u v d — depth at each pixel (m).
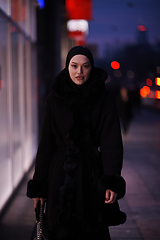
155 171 6.96
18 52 6.32
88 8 10.52
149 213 4.48
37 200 2.33
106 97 2.28
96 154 2.21
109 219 2.24
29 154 7.28
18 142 6.03
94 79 2.23
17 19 6.14
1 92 4.80
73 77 2.24
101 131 2.28
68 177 2.21
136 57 57.44
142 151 9.52
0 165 4.59
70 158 2.22
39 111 8.71
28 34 7.50
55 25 8.82
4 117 4.96
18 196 5.28
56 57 8.87
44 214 2.36
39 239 2.34
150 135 13.08
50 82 8.84
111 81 62.75
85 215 2.19
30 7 7.81
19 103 6.28
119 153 2.20
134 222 4.16
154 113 26.17
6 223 4.16
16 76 6.04
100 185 2.14
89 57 2.24
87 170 2.23
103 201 2.23
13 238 3.70
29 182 2.29
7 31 5.32
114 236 3.73
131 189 5.63
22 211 4.60
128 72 58.88
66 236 2.17
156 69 55.16
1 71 4.85
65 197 2.17
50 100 2.30
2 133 4.79
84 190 2.21
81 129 2.21
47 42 8.85
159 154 8.99
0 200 4.53
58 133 2.31
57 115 2.27
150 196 5.24
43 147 2.31
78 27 14.16
